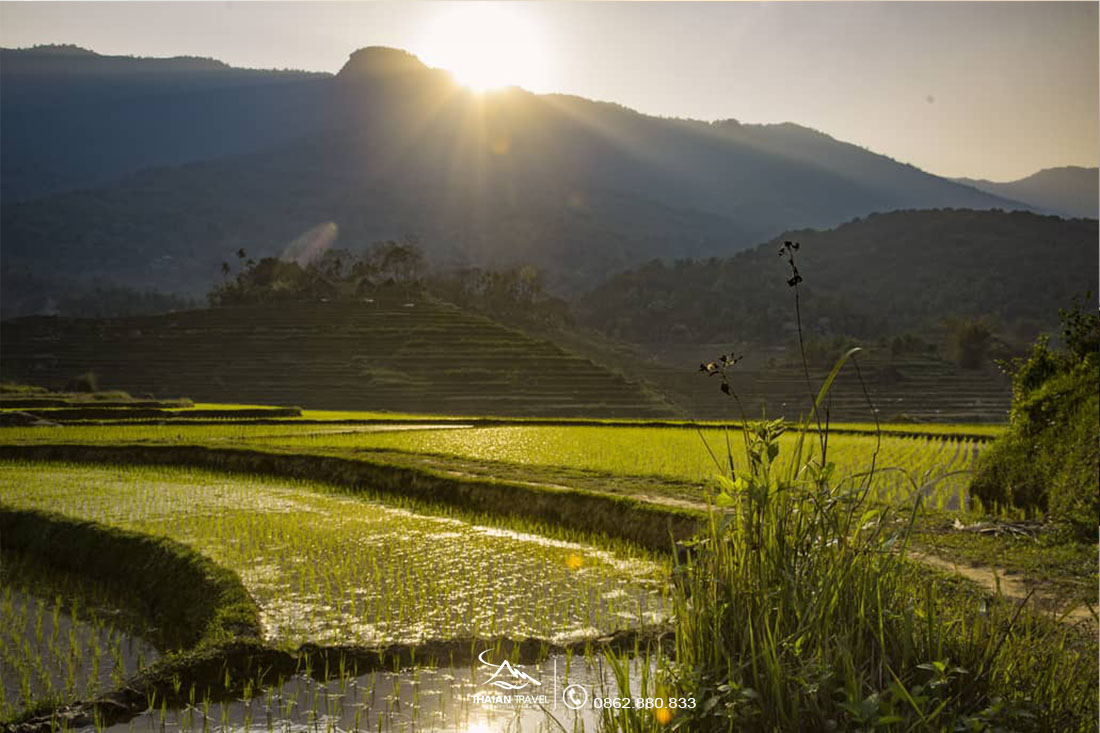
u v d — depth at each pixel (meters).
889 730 4.32
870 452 27.05
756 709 4.67
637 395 114.00
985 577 10.65
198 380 114.88
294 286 172.50
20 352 123.19
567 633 10.01
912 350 158.38
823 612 4.85
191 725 6.93
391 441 33.16
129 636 11.12
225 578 11.95
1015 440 17.45
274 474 25.34
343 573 12.79
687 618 5.32
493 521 17.86
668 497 18.55
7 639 10.87
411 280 190.75
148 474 24.53
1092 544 12.34
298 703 7.29
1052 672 5.19
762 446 5.29
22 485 21.23
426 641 8.70
